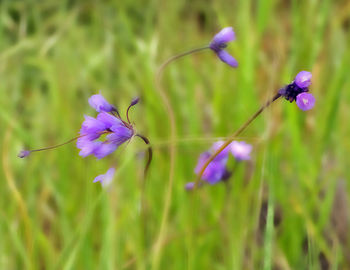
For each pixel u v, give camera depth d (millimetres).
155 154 985
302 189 956
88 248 865
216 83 1178
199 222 935
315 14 1242
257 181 935
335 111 1021
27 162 1011
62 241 936
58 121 1157
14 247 903
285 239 929
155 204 945
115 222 851
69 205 961
